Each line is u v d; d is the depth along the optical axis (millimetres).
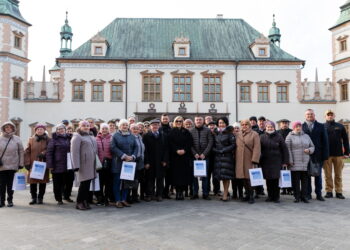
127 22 38781
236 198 10680
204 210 8695
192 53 35375
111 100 33812
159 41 36750
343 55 34875
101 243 5773
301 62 34750
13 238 6102
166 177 10984
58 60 33750
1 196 9352
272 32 49062
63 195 10727
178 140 10453
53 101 33625
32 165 10000
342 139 10945
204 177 10586
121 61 34094
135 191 10062
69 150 9859
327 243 5770
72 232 6504
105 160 9609
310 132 10406
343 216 7941
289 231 6559
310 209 8812
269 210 8680
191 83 34438
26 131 33531
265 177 9984
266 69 34875
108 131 10016
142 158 9953
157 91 34344
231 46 36750
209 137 10523
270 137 10164
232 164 10180
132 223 7238
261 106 34531
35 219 7695
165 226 6953
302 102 34750
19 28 33531
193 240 5941
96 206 9500
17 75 32938
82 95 33969
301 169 9867
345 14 35188
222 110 34344
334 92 35656
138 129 10141
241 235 6262
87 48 35062
